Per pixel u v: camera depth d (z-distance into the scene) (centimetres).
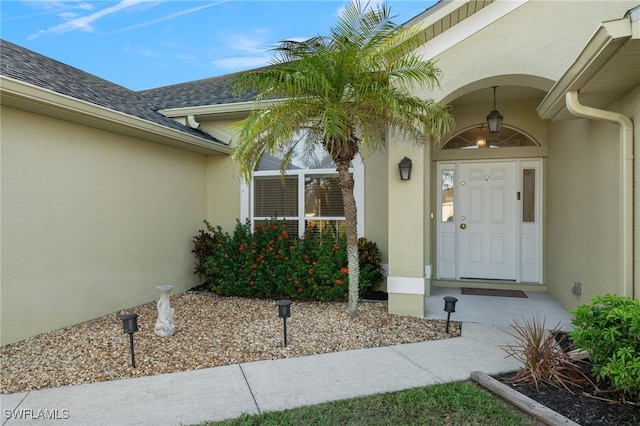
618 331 275
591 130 491
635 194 386
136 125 579
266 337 476
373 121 519
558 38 470
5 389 345
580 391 309
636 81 363
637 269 384
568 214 588
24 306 470
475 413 287
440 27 506
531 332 356
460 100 729
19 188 465
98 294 577
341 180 537
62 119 518
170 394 331
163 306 491
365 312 577
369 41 461
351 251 550
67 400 322
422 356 407
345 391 332
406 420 282
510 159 743
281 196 811
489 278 758
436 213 780
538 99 720
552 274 678
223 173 847
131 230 641
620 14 436
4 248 448
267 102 537
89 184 562
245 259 711
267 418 288
